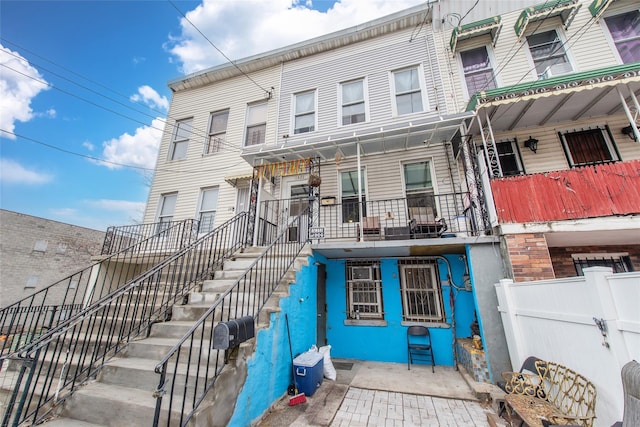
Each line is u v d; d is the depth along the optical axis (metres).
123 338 3.32
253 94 8.63
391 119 6.86
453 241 4.38
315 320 5.00
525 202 4.10
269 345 3.20
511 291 3.73
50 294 13.01
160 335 3.37
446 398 3.55
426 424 2.89
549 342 2.90
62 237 13.81
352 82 7.66
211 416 2.15
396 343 5.28
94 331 3.82
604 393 2.09
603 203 3.77
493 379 3.71
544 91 4.32
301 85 8.16
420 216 5.51
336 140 5.51
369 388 3.88
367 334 5.48
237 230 6.36
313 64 8.21
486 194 4.48
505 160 5.60
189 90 9.54
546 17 5.93
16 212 12.20
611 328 2.04
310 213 5.59
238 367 2.55
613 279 2.10
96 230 15.51
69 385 2.79
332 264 6.09
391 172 6.49
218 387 2.27
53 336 2.56
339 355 5.50
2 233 11.71
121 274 7.14
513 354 3.58
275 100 8.30
